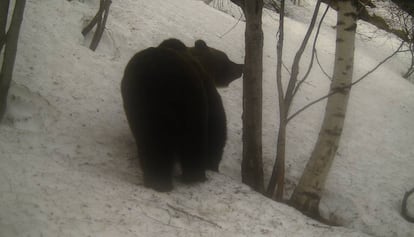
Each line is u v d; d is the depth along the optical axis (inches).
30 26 297.6
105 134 231.8
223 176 227.8
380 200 294.2
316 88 430.0
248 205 196.1
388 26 740.0
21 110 220.1
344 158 338.0
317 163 239.8
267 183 275.9
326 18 716.7
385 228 269.1
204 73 222.2
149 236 154.6
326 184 295.7
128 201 173.8
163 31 406.6
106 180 186.7
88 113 244.5
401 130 414.6
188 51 236.7
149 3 452.8
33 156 187.5
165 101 189.3
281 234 179.0
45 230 141.8
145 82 192.7
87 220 153.5
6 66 202.8
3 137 195.5
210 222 174.2
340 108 237.9
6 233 136.1
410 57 674.2
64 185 171.3
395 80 541.3
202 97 200.7
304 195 240.5
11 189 158.7
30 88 239.8
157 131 187.9
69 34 315.3
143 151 191.5
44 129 216.8
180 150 200.5
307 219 200.8
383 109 449.4
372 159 348.5
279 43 228.4
